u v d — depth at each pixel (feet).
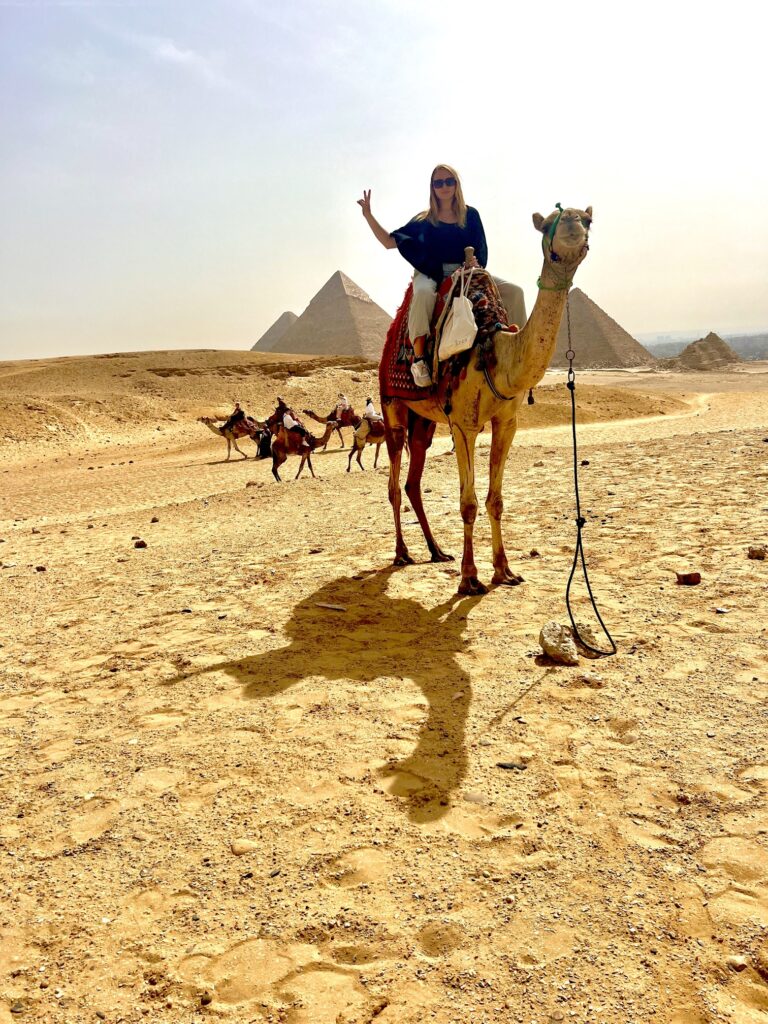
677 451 43.29
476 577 19.67
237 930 8.24
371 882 8.85
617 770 10.77
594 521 26.89
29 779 11.96
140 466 96.22
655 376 274.36
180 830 10.18
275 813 10.41
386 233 20.81
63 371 203.10
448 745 11.93
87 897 8.96
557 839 9.36
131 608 21.58
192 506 44.29
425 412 21.74
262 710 13.74
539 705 13.01
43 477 90.74
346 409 88.28
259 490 48.06
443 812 10.14
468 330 17.84
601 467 40.45
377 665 15.46
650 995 6.98
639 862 8.80
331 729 12.74
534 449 54.13
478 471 45.29
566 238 14.89
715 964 7.30
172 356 238.89
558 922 7.98
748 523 23.79
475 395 18.42
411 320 20.35
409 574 22.36
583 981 7.21
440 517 31.14
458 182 19.95
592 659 14.79
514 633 16.56
